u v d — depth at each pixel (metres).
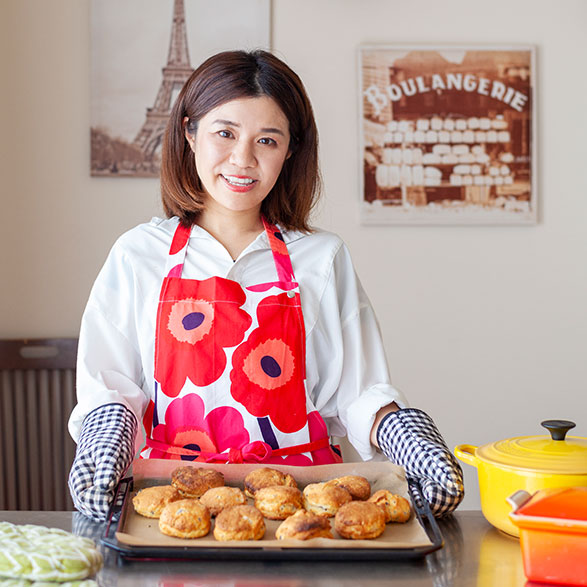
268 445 1.17
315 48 2.58
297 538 0.82
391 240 2.61
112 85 2.52
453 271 2.63
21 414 2.48
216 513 0.90
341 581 0.77
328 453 1.23
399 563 0.82
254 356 1.22
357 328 1.31
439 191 2.61
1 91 2.50
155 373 1.22
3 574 0.74
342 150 2.59
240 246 1.31
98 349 1.24
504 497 0.89
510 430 2.65
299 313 1.26
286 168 1.33
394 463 1.10
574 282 2.66
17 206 2.52
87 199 2.54
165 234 1.30
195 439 1.20
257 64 1.20
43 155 2.52
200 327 1.22
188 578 0.78
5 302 2.53
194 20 2.54
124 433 1.06
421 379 2.63
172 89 2.54
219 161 1.18
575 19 2.63
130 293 1.26
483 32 2.62
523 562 0.78
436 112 2.60
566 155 2.64
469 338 2.64
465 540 0.90
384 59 2.58
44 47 2.51
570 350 2.66
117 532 0.83
